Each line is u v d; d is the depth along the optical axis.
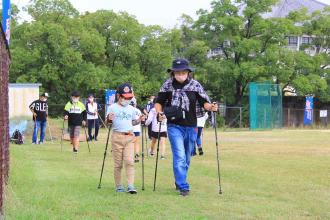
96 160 15.01
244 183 10.82
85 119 17.53
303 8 46.34
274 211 8.05
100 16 40.12
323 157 16.28
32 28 36.00
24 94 24.75
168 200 8.72
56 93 38.34
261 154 17.22
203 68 43.38
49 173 11.77
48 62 36.97
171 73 9.64
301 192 9.78
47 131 25.19
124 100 9.53
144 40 41.34
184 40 46.78
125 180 11.07
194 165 13.90
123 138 9.47
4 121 8.15
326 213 7.98
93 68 37.34
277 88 38.56
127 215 7.41
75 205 7.95
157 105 9.66
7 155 9.14
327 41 47.62
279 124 38.75
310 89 42.97
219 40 43.41
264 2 42.47
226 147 20.08
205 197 9.12
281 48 42.88
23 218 6.69
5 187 8.02
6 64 8.89
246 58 43.66
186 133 9.53
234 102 44.56
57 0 38.12
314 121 45.53
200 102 9.59
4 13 13.55
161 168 13.33
